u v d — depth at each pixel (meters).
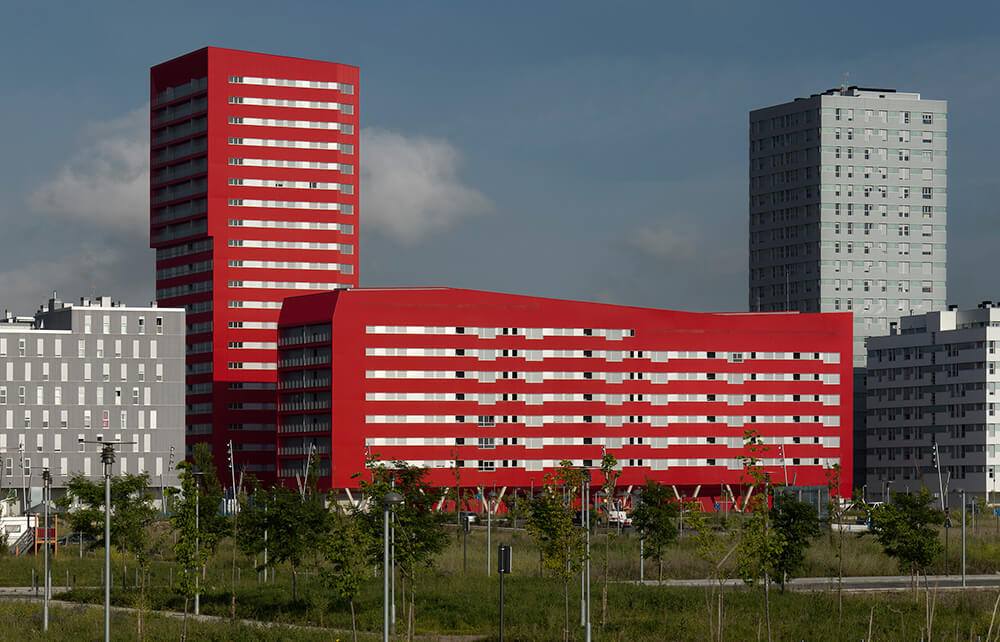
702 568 109.19
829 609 80.94
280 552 88.25
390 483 76.12
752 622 76.19
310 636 73.50
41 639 73.50
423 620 79.62
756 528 71.00
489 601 84.62
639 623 76.81
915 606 82.06
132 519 100.69
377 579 93.38
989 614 79.00
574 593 88.12
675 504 106.50
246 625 78.50
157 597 93.12
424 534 80.00
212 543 79.31
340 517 85.69
